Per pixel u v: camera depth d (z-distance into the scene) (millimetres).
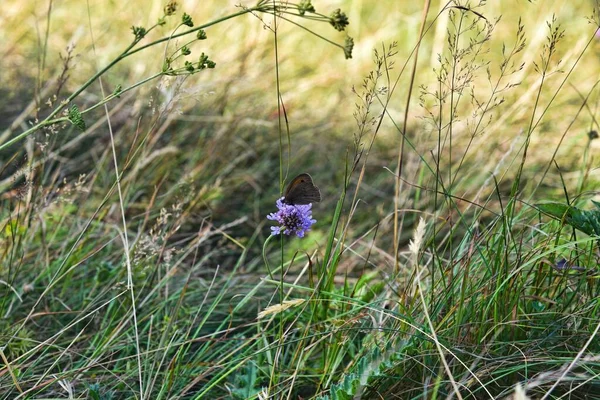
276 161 5867
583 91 6785
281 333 3033
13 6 7617
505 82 6969
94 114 5785
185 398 3152
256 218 5137
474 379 2750
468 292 3137
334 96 7098
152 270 3986
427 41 8172
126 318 3549
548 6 8133
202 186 5129
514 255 3553
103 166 5160
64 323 3758
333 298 3271
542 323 3105
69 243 4230
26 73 6312
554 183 5500
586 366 2818
